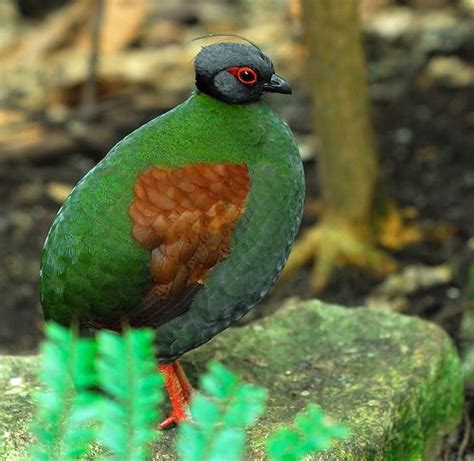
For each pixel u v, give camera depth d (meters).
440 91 15.97
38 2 19.22
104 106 15.68
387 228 12.63
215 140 7.07
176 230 6.84
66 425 4.65
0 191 14.48
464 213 13.27
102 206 6.88
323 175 12.34
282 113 15.66
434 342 8.76
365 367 8.46
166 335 7.11
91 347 4.30
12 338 11.95
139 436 4.29
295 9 16.70
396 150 14.71
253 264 7.09
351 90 11.84
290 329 9.00
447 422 8.77
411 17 17.89
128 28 17.30
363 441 7.48
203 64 7.20
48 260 7.03
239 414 4.23
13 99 16.19
